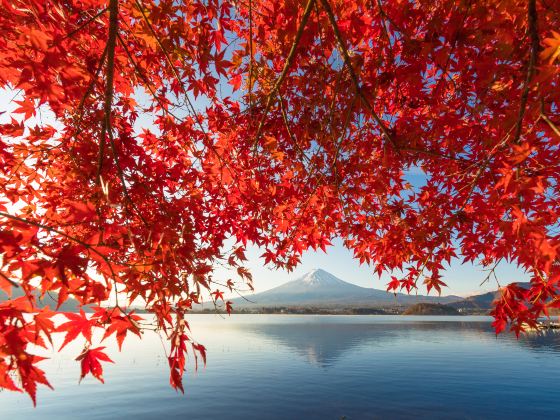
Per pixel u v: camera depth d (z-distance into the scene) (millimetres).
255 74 3863
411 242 5402
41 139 4062
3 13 2215
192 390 25469
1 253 1619
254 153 4184
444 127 4145
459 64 3395
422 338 69938
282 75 3186
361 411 19781
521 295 3348
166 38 3260
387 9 3400
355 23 3160
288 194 5742
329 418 18531
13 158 3662
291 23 3213
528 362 38125
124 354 48156
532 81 2072
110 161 3387
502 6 2582
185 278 3006
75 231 2531
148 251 2455
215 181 5230
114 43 2383
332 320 194625
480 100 3439
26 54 2447
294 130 4977
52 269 1731
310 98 4574
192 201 4383
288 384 27344
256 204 5625
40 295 1807
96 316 2057
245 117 4996
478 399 22453
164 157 4973
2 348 1686
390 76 3734
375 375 30953
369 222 6172
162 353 49281
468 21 3021
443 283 5297
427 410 19953
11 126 3678
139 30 3289
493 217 3891
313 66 4238
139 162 3752
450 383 27344
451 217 4297
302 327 119125
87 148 3391
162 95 4547
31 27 2299
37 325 1821
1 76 2547
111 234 2066
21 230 1650
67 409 20875
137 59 3842
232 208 5543
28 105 3088
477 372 32156
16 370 1708
